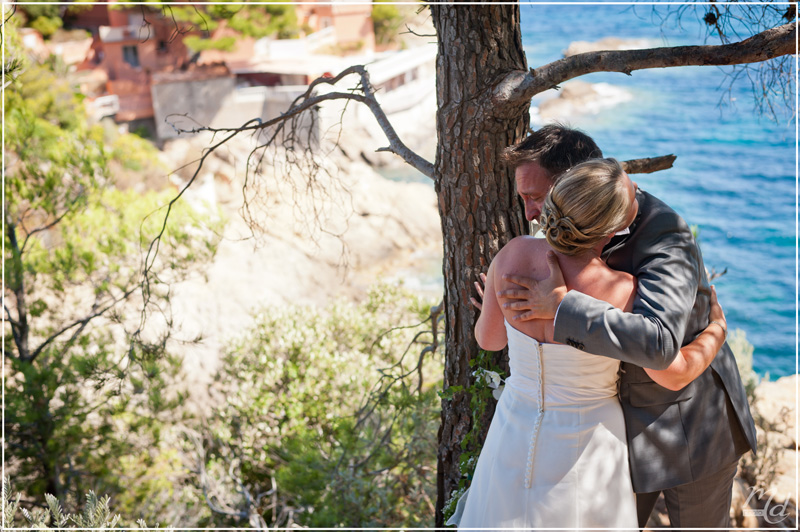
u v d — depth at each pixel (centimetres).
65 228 632
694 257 164
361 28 2675
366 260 1872
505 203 234
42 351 604
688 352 162
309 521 491
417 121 2652
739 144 3098
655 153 3077
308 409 739
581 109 3628
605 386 169
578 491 164
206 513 591
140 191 1755
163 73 2436
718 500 190
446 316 253
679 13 224
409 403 409
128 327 685
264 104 2498
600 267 160
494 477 175
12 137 555
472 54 221
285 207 1675
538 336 168
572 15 5072
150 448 692
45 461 570
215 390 940
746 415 187
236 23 1742
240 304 1441
